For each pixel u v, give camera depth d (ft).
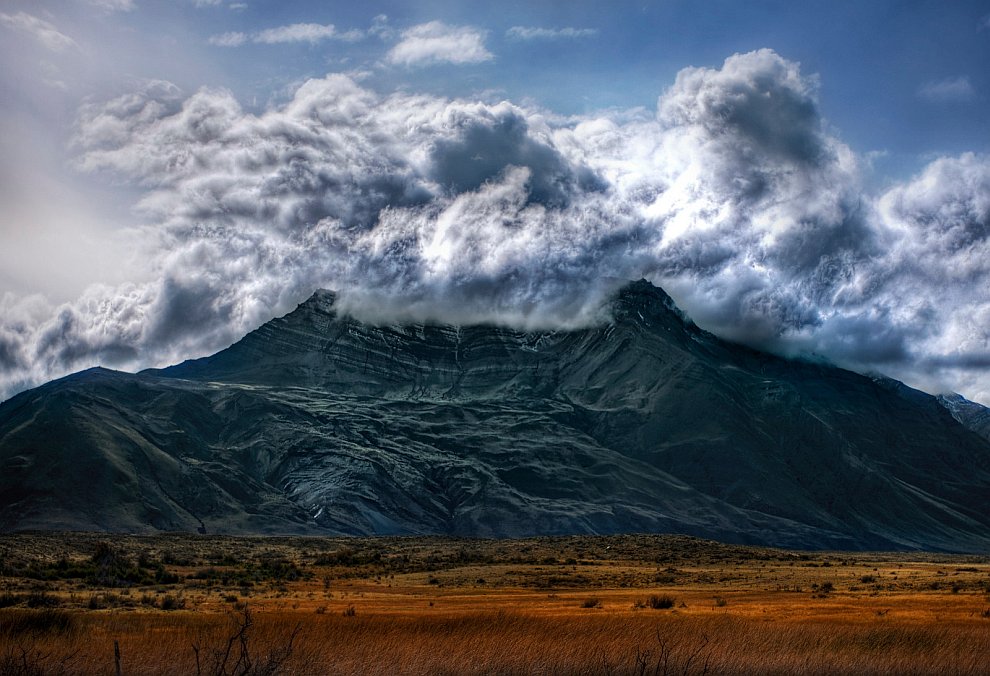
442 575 474.90
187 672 164.66
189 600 303.48
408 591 373.40
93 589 343.87
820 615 260.21
